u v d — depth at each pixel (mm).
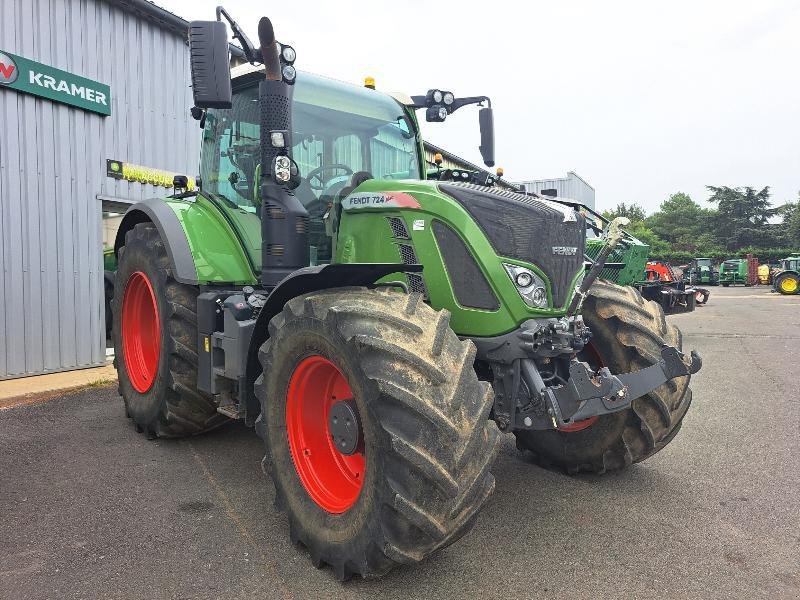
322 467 2758
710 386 6336
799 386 6332
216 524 2979
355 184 3545
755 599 2367
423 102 4305
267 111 3154
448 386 2238
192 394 3945
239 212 3965
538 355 2848
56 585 2420
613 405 2830
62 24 6469
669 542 2842
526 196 3119
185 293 4012
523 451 4168
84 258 6809
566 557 2688
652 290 10758
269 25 2930
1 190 5984
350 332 2342
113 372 6656
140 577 2486
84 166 6777
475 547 2775
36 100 6270
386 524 2188
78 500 3244
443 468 2143
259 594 2371
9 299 6094
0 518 3020
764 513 3176
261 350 2900
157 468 3740
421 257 3027
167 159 7938
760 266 34719
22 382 6055
